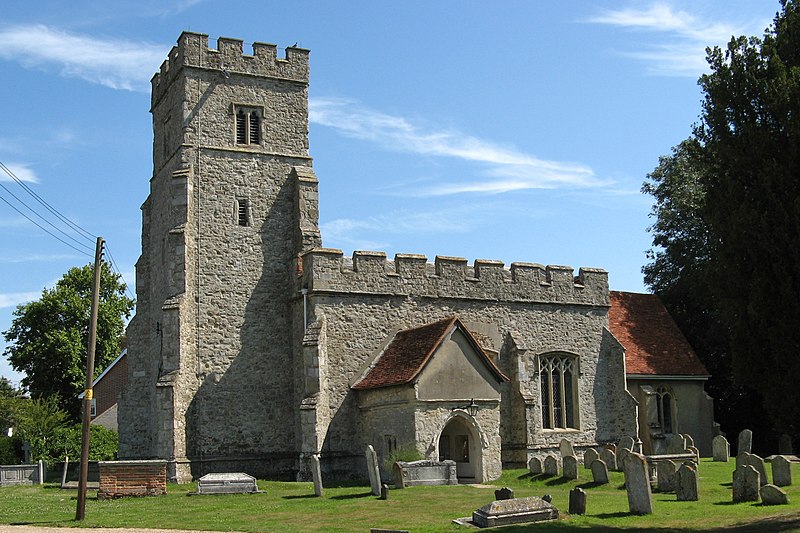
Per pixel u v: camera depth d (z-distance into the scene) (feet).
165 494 97.81
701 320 169.58
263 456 120.06
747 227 65.46
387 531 66.03
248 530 70.59
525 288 134.31
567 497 89.20
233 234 124.36
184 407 115.34
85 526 74.59
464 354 111.14
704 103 72.79
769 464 116.16
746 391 162.40
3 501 96.22
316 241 125.59
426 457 105.29
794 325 64.39
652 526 67.87
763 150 66.08
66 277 201.77
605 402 138.92
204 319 120.16
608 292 142.82
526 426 126.72
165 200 130.72
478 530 67.41
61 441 153.07
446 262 128.06
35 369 193.57
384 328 121.29
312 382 113.70
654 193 180.45
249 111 129.18
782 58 69.72
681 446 116.98
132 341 134.31
